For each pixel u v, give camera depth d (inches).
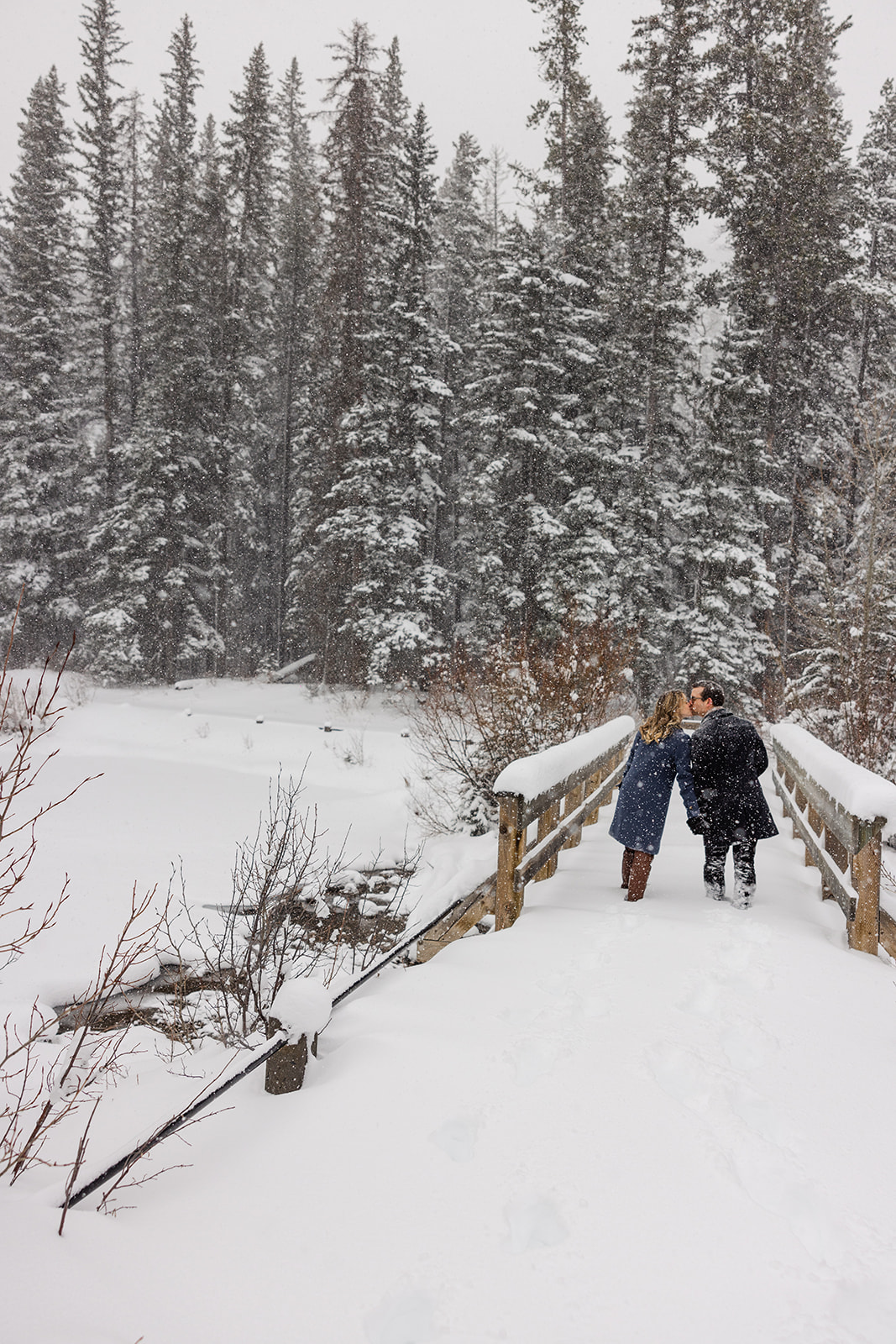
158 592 1070.4
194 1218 90.6
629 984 151.4
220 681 1061.8
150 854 349.7
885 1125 108.2
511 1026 135.0
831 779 205.8
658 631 846.5
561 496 942.4
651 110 870.4
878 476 518.6
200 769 587.2
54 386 1203.9
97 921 267.9
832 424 952.9
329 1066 127.3
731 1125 104.7
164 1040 187.6
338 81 929.5
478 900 222.4
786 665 712.4
